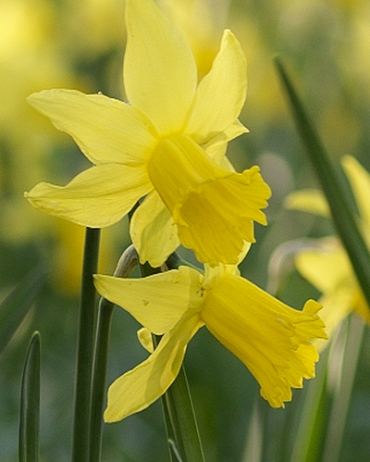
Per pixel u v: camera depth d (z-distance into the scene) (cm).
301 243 90
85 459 75
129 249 76
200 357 127
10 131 139
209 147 77
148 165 76
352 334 91
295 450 92
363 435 125
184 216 76
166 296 75
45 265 86
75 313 136
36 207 75
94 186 75
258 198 76
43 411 127
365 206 90
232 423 125
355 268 82
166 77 76
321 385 87
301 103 82
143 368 75
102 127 75
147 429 127
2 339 83
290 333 76
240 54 75
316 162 82
